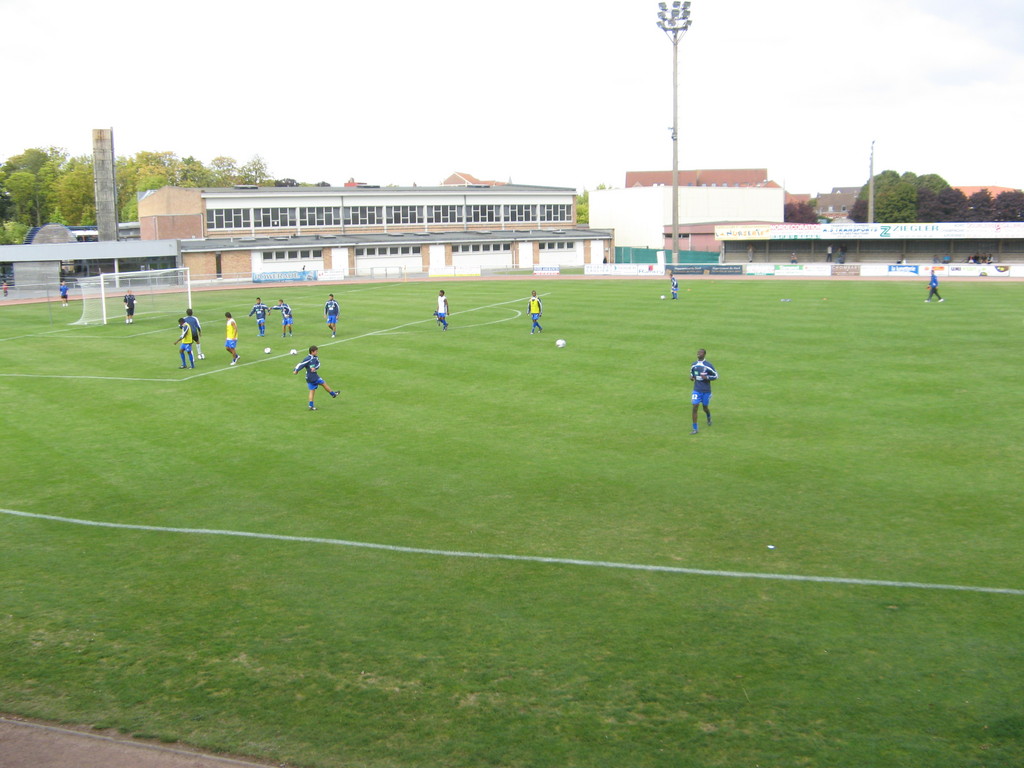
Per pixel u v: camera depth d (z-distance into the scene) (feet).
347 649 31.78
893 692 28.17
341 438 64.44
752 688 28.55
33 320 153.89
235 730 26.73
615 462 56.80
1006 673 29.25
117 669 30.71
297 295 191.72
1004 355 94.22
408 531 44.60
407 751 25.44
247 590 37.52
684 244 334.65
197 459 59.57
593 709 27.45
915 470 53.62
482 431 65.67
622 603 35.47
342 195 289.74
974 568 38.40
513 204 328.08
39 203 384.68
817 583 37.22
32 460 60.39
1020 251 257.14
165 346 115.44
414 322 132.77
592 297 173.17
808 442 60.80
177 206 265.75
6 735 26.76
